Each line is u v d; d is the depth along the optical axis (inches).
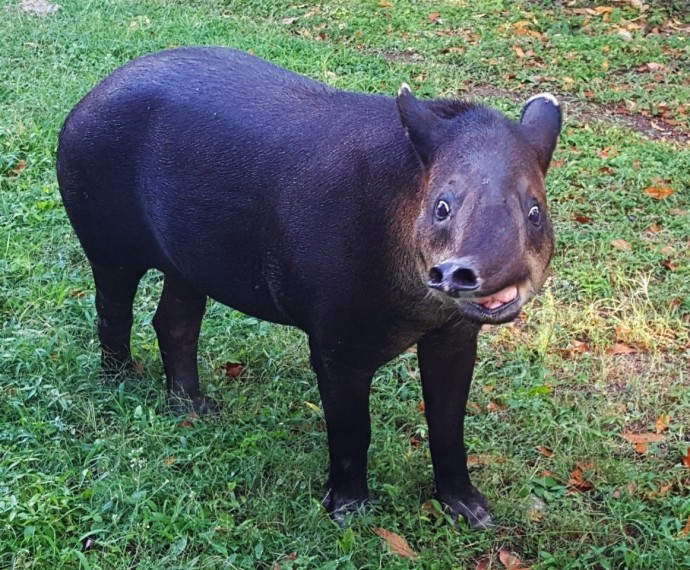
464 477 176.1
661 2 442.6
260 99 166.7
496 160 130.8
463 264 120.0
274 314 171.2
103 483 172.2
